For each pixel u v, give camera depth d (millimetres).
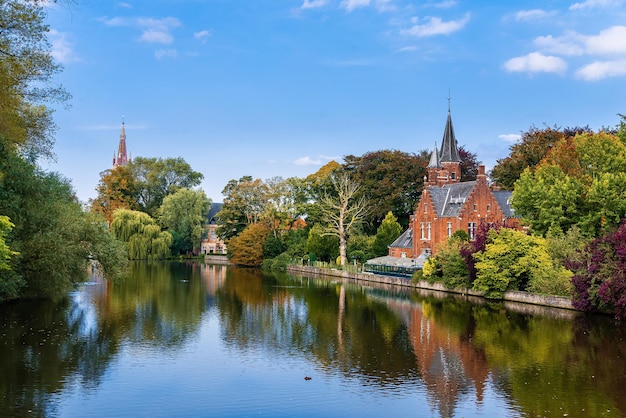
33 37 33000
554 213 55031
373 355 30359
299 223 109625
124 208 118688
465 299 53406
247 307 47219
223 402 22859
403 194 103438
